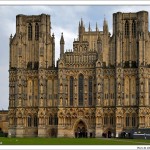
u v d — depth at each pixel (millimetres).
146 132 184625
